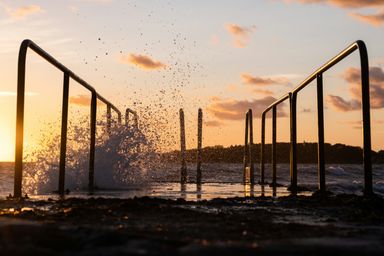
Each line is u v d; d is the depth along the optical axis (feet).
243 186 51.60
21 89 28.71
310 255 11.39
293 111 42.60
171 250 11.80
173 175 64.34
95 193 36.68
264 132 58.03
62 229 14.06
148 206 23.07
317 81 35.24
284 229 17.30
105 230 13.58
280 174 91.66
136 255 11.20
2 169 101.50
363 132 28.02
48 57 31.35
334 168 102.99
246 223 18.79
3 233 12.69
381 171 112.06
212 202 27.84
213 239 14.92
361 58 27.91
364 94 27.89
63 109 35.35
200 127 60.39
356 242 13.58
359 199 27.63
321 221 20.89
